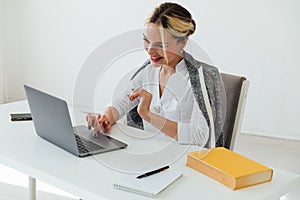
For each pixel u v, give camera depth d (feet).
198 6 14.16
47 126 5.48
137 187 4.40
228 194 4.49
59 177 4.67
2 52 16.05
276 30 13.60
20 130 6.04
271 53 13.76
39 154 5.25
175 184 4.63
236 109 6.63
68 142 5.25
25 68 16.33
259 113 14.19
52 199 9.23
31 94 5.49
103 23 15.25
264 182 4.80
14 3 15.89
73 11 15.47
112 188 4.48
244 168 4.79
